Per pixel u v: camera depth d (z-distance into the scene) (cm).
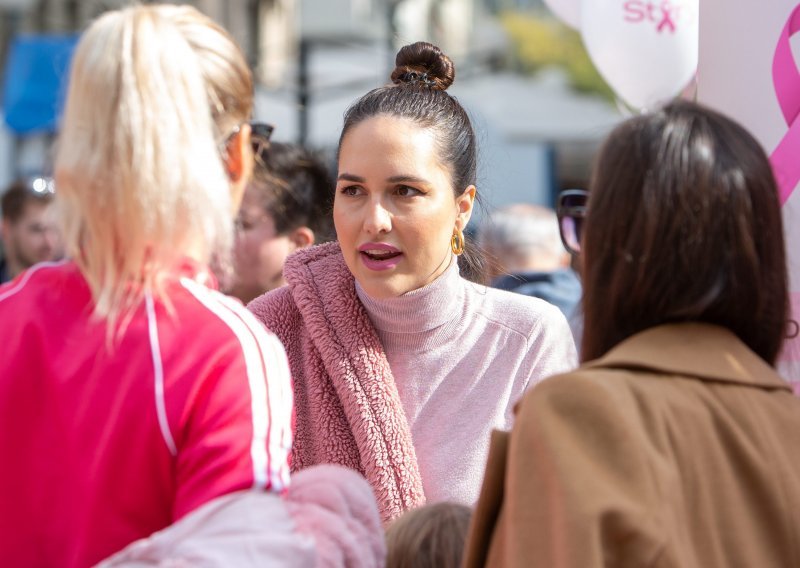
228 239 205
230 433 185
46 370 194
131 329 191
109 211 190
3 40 1488
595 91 2070
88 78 192
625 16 425
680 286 192
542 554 174
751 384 193
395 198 287
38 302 199
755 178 196
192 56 198
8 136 1107
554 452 176
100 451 187
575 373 186
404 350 298
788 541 184
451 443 294
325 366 295
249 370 191
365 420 286
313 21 1406
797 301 285
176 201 191
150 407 187
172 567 172
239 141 213
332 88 1081
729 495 182
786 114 292
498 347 301
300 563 179
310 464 294
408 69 308
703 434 184
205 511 178
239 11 1725
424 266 289
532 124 1286
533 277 602
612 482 173
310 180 420
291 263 305
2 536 192
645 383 186
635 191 194
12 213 624
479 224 361
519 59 2117
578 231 325
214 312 195
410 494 284
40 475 192
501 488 193
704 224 191
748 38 295
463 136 301
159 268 193
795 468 189
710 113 202
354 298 297
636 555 168
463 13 2189
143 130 189
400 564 228
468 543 195
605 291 198
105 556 185
